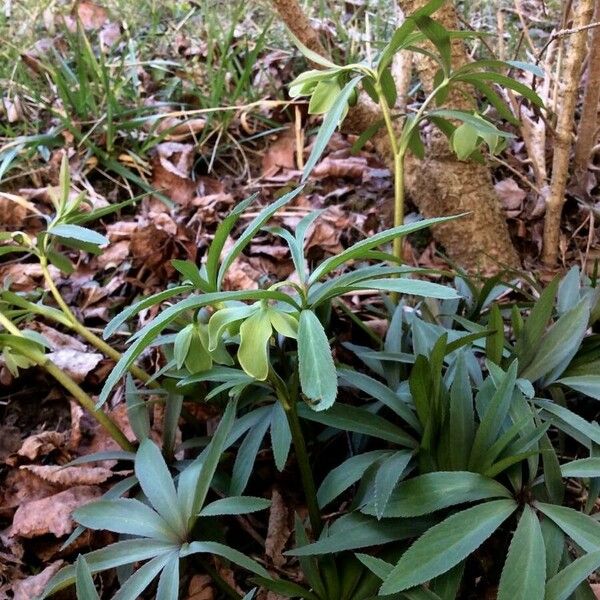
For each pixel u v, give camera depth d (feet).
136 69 6.73
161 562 2.45
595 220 5.41
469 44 6.77
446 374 3.07
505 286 4.23
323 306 3.53
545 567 2.20
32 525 3.37
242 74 6.27
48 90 6.57
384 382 3.83
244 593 3.07
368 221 5.50
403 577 2.18
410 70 5.48
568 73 4.42
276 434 2.82
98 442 3.91
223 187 5.94
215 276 2.48
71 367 4.22
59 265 3.42
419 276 4.95
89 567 2.43
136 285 5.06
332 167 5.90
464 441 2.68
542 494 2.67
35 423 4.08
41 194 5.58
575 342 3.06
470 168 4.66
